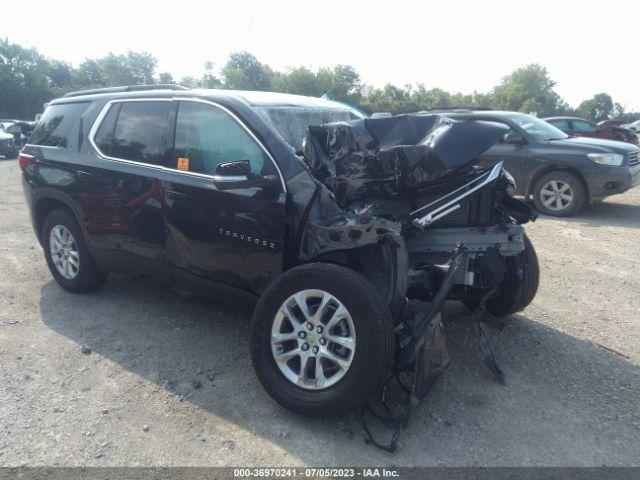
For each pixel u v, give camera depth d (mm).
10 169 16359
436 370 3100
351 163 3449
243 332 4262
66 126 4758
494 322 3479
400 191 3479
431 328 3045
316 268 3014
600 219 8820
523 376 3635
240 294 3646
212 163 3695
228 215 3533
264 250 3410
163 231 3930
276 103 3914
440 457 2807
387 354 2844
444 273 3594
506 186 3553
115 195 4188
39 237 5141
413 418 3135
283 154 3416
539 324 4488
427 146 3361
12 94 66188
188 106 3916
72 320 4445
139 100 4266
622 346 4098
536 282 4156
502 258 3529
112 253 4383
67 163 4555
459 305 4770
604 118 98188
